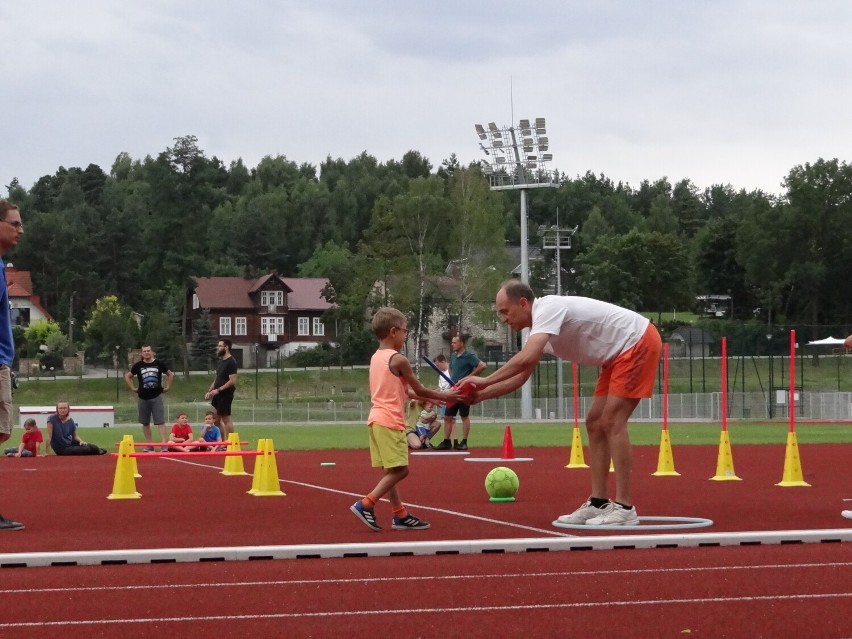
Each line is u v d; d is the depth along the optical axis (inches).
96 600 258.5
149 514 450.6
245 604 252.8
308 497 527.8
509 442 812.0
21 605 253.0
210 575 290.7
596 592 263.1
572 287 4552.2
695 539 338.3
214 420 940.0
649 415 2335.1
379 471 715.4
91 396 3171.8
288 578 285.3
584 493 533.0
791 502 482.6
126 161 7126.0
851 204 3932.1
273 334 4493.1
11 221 383.9
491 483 492.1
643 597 257.0
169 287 4439.0
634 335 382.6
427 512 445.7
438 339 3880.4
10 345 387.5
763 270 4035.4
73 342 4261.8
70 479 677.9
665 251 4451.3
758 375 2426.2
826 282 3956.7
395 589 269.3
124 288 5017.2
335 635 222.2
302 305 4562.0
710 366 2864.2
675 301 4483.3
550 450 970.7
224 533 378.6
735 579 279.1
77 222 5132.9
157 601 257.0
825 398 2345.0
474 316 3260.3
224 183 6963.6
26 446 997.2
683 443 1126.4
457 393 383.9
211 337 4010.8
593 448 394.0
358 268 3644.2
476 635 221.3
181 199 4020.7
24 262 5167.3
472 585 273.4
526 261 2073.1
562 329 383.6
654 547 335.0
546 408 2329.0
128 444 535.8
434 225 3474.4
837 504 472.1
